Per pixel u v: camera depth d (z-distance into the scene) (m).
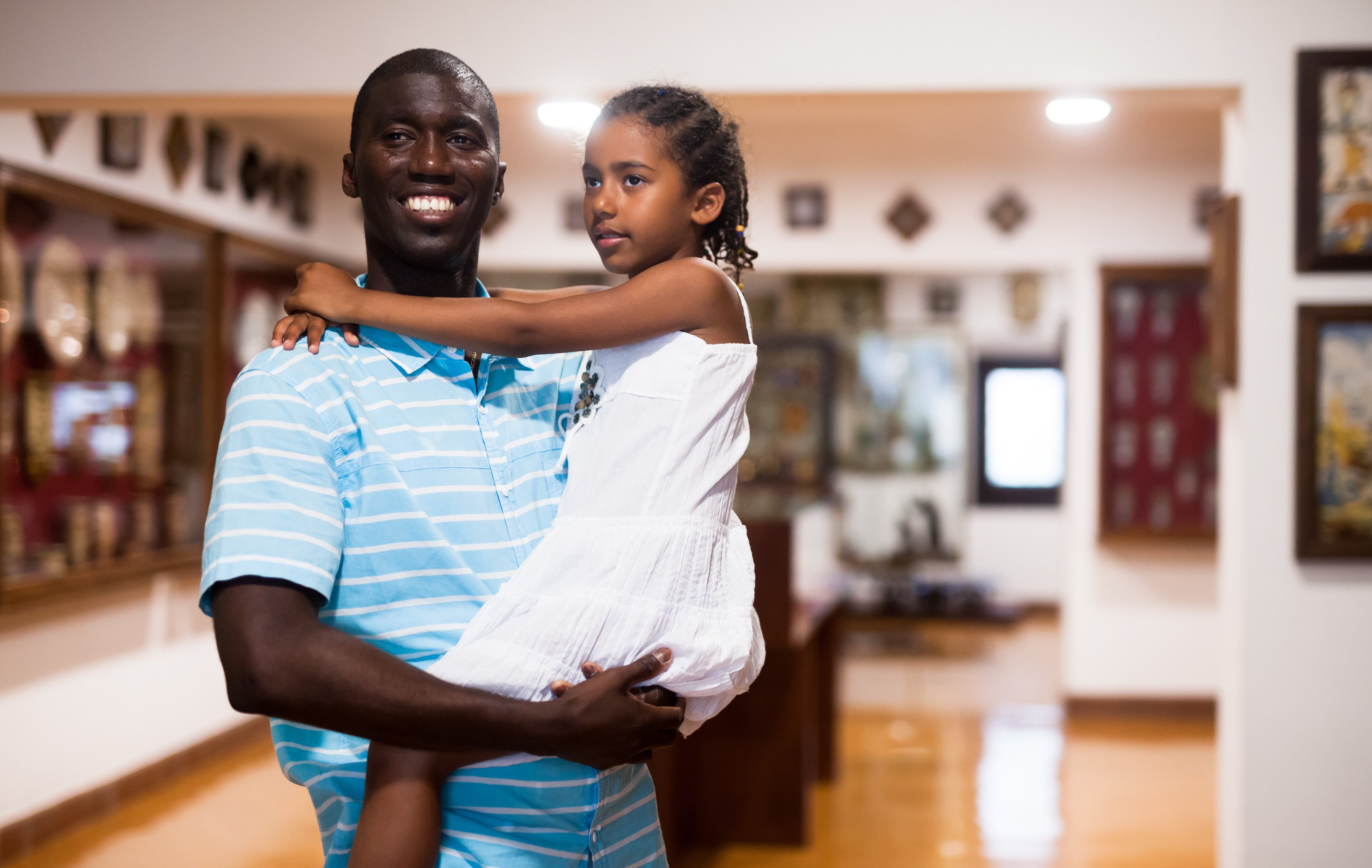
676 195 1.52
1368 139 3.14
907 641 8.78
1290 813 3.19
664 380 1.38
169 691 5.04
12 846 4.05
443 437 1.32
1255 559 3.21
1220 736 3.46
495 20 3.25
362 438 1.26
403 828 1.23
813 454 9.18
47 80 3.27
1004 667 7.81
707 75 3.22
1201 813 4.68
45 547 4.18
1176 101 3.31
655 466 1.37
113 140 4.52
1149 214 6.24
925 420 9.59
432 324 1.31
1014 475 10.28
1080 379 6.35
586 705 1.22
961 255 6.29
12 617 4.09
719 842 4.31
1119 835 4.40
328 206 6.53
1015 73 3.18
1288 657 3.20
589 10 3.23
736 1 3.21
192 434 5.16
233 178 5.52
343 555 1.25
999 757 5.56
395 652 1.26
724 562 1.43
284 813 4.57
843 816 4.66
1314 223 3.15
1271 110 3.16
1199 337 6.26
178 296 5.02
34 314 4.12
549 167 6.30
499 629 1.26
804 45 3.21
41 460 4.15
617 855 1.41
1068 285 6.42
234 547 1.15
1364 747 3.18
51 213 4.19
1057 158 6.16
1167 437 6.29
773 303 9.32
